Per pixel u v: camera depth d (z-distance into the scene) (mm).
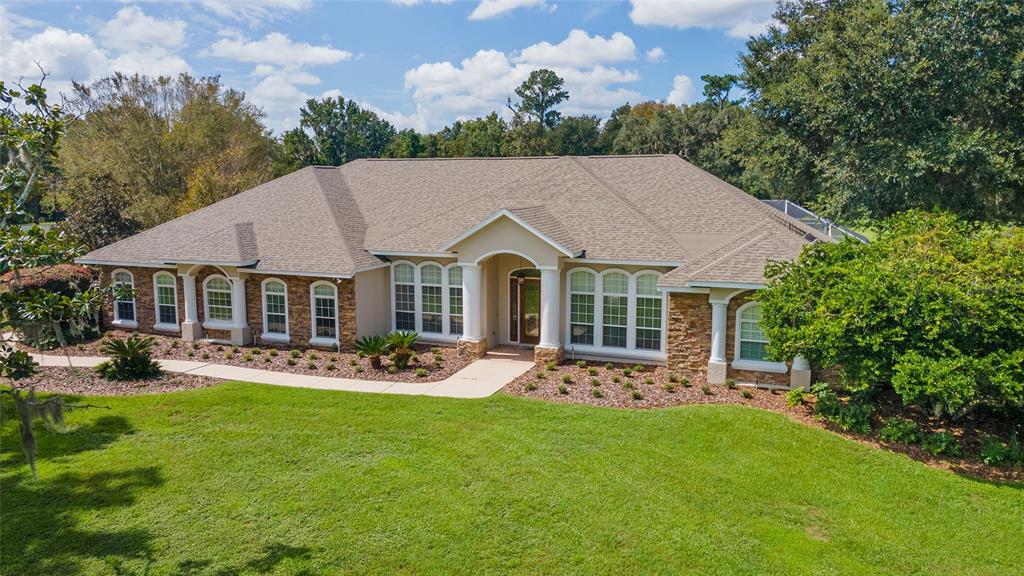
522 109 94125
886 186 25047
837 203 26688
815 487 11617
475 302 21078
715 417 14836
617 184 23828
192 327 24031
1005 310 12211
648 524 10367
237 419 15281
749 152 40125
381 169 28734
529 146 75438
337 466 12617
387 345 20641
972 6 23156
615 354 20609
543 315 20250
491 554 9594
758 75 41406
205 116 53219
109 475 12336
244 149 51969
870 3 27688
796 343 14055
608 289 20547
